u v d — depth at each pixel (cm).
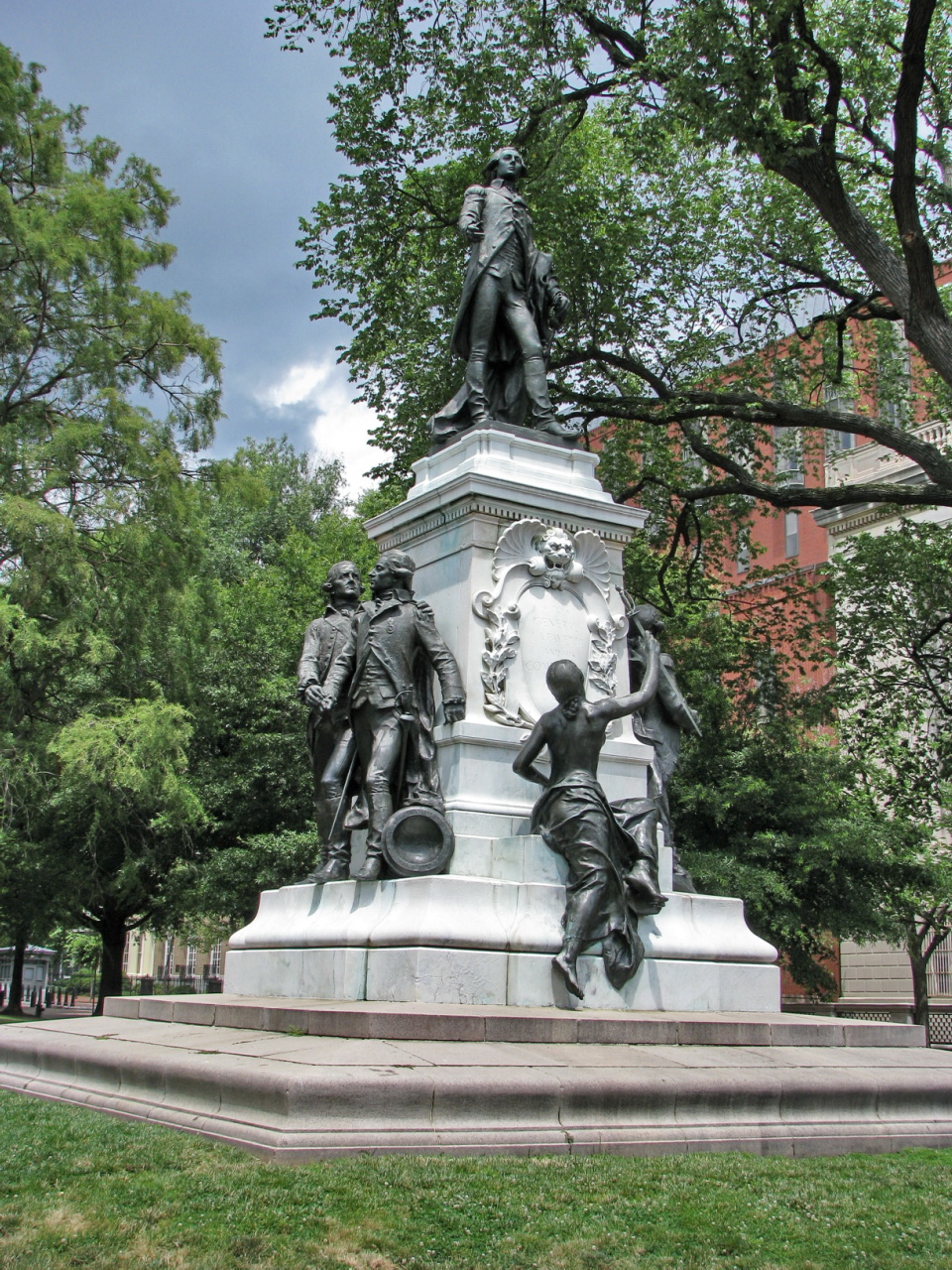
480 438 977
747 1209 454
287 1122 489
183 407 2720
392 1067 531
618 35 1834
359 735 866
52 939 5112
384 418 2281
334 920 821
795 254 2275
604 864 775
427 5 1886
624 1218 433
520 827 837
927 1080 675
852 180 2102
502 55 1903
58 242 2433
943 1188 512
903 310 1655
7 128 2556
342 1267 366
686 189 2255
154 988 4934
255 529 4453
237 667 2714
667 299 2348
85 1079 677
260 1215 403
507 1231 408
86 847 2789
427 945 730
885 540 2316
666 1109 573
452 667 855
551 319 1073
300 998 801
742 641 2481
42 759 2431
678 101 1572
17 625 2311
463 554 921
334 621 955
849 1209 466
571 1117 546
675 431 2739
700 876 2069
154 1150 489
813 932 2322
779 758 2339
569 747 800
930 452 1936
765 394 2383
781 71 1580
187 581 2612
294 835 2392
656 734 969
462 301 1058
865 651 2370
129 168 2689
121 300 2547
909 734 2708
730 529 2488
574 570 938
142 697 2555
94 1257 362
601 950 780
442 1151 501
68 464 2431
